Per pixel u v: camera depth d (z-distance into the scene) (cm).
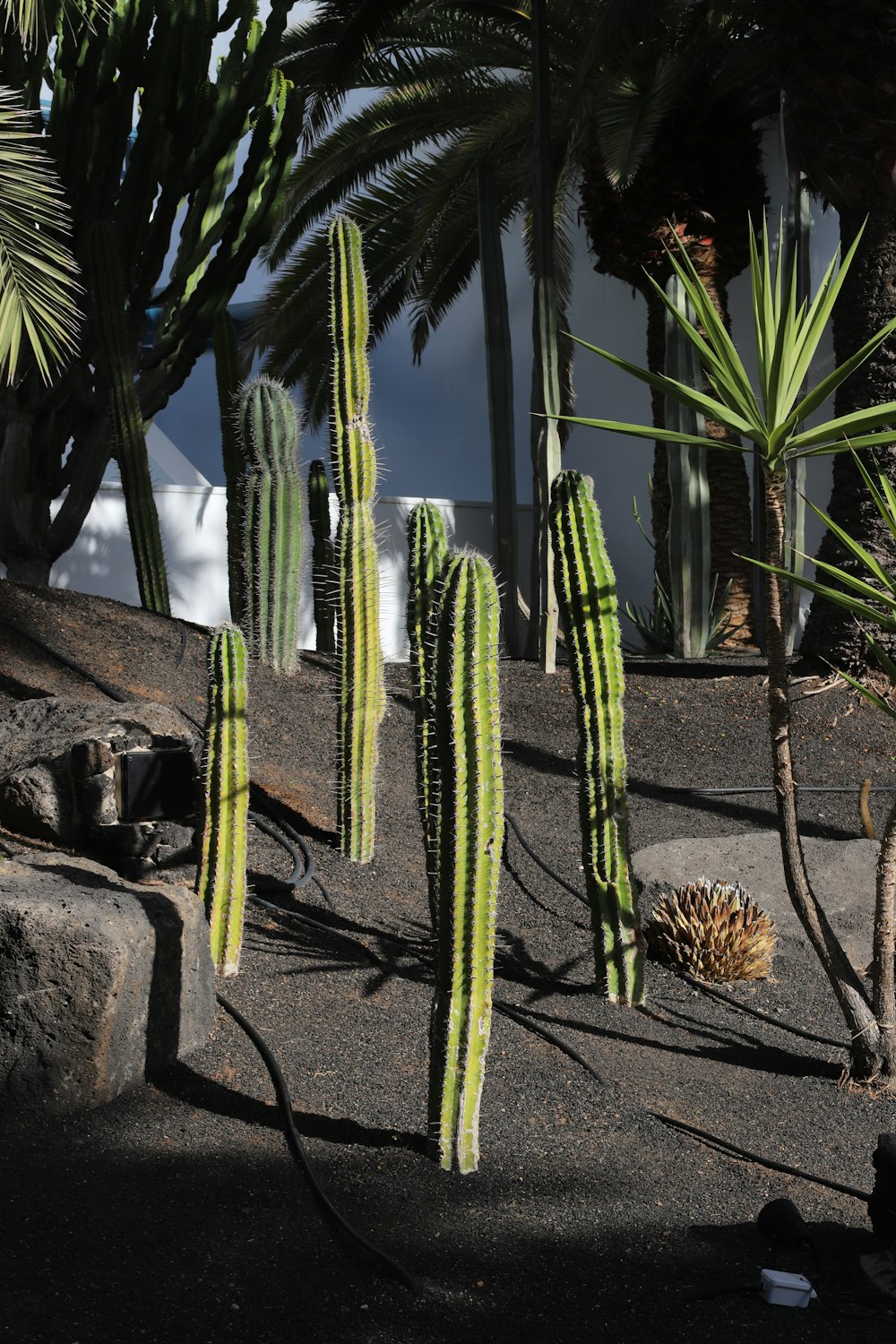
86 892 357
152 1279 250
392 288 1529
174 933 357
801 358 340
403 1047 392
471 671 303
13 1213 265
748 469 1255
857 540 870
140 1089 338
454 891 312
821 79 825
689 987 506
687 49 1126
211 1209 281
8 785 474
